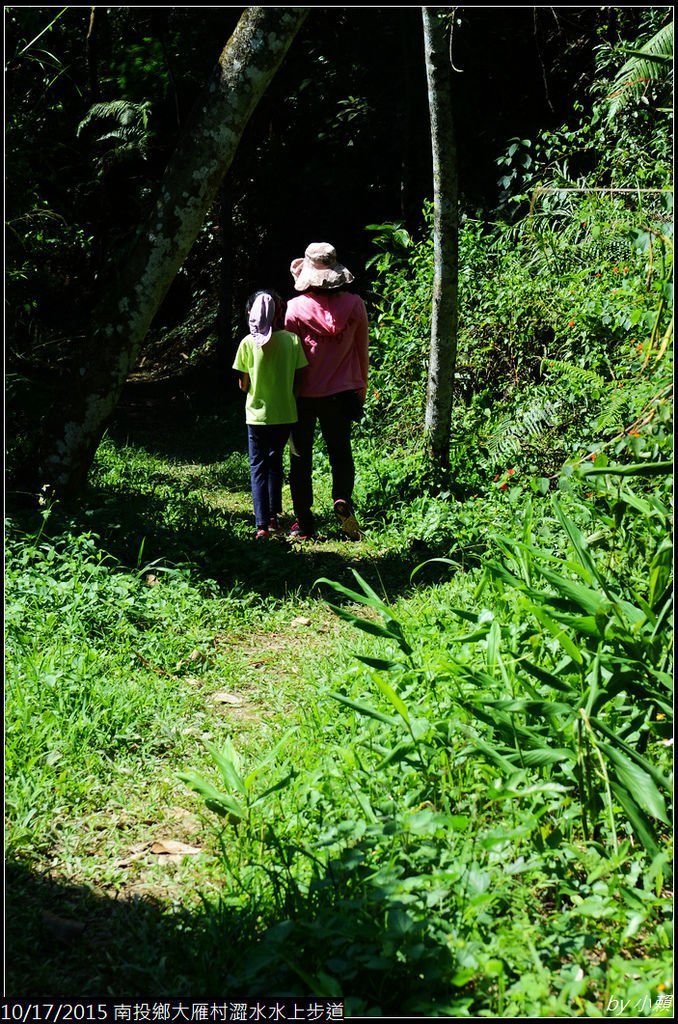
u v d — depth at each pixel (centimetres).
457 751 358
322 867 302
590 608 355
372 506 888
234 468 1219
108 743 420
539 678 351
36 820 354
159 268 694
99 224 1708
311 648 572
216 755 364
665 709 334
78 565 590
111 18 1648
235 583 671
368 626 394
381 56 1511
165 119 1761
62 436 714
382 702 418
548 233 894
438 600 592
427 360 1035
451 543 753
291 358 803
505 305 952
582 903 293
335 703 444
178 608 584
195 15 1622
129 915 309
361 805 338
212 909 301
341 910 277
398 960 262
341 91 1555
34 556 602
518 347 956
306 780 369
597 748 321
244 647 572
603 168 953
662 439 394
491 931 279
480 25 1386
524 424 822
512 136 1391
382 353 1105
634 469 367
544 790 321
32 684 437
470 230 1113
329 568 740
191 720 459
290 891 293
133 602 564
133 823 367
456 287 859
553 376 896
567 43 1391
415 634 503
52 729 414
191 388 1892
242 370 820
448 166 833
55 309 1577
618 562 423
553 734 345
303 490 836
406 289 1085
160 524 785
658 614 364
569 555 495
